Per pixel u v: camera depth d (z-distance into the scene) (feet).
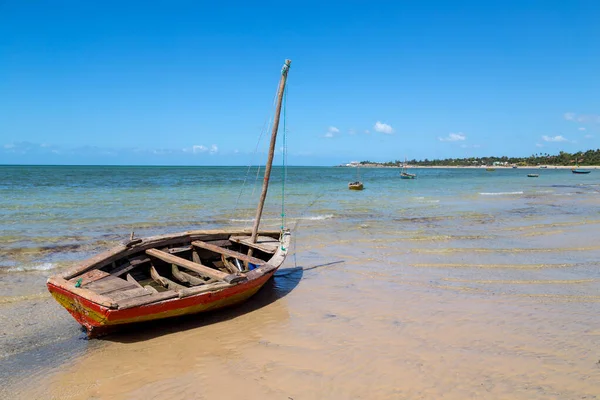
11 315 24.16
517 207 85.15
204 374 18.33
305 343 21.35
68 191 106.11
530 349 20.36
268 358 19.75
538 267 36.24
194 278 28.32
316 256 40.47
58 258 37.09
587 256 40.32
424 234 51.83
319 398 16.30
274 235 36.06
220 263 33.86
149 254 29.07
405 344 21.08
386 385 17.17
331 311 25.95
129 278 25.59
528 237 50.26
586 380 17.37
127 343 21.30
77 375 18.17
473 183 202.90
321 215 68.74
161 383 17.61
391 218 66.18
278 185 163.43
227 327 23.43
